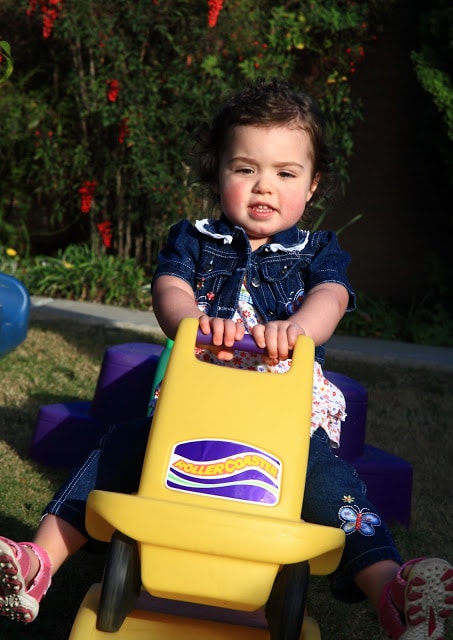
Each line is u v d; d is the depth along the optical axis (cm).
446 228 732
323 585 255
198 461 176
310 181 233
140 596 198
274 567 167
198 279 233
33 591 177
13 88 732
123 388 327
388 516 309
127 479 200
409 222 739
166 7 655
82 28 667
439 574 162
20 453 343
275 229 227
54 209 770
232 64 676
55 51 730
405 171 735
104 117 684
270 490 174
